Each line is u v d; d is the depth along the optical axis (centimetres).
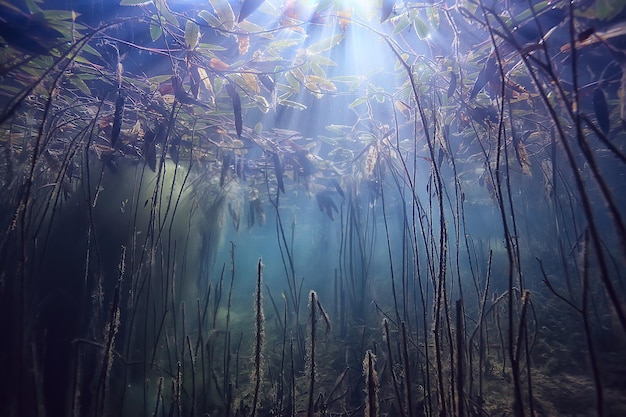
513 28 228
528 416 320
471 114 308
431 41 297
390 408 337
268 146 503
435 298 205
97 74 310
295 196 1171
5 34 198
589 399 340
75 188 403
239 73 300
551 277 696
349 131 514
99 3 275
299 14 251
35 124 333
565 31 217
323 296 882
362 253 650
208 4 277
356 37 314
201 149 503
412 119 390
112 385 362
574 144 415
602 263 109
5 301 214
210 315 643
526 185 685
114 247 415
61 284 364
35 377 188
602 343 430
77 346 222
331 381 456
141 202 459
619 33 196
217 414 368
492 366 404
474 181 783
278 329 661
